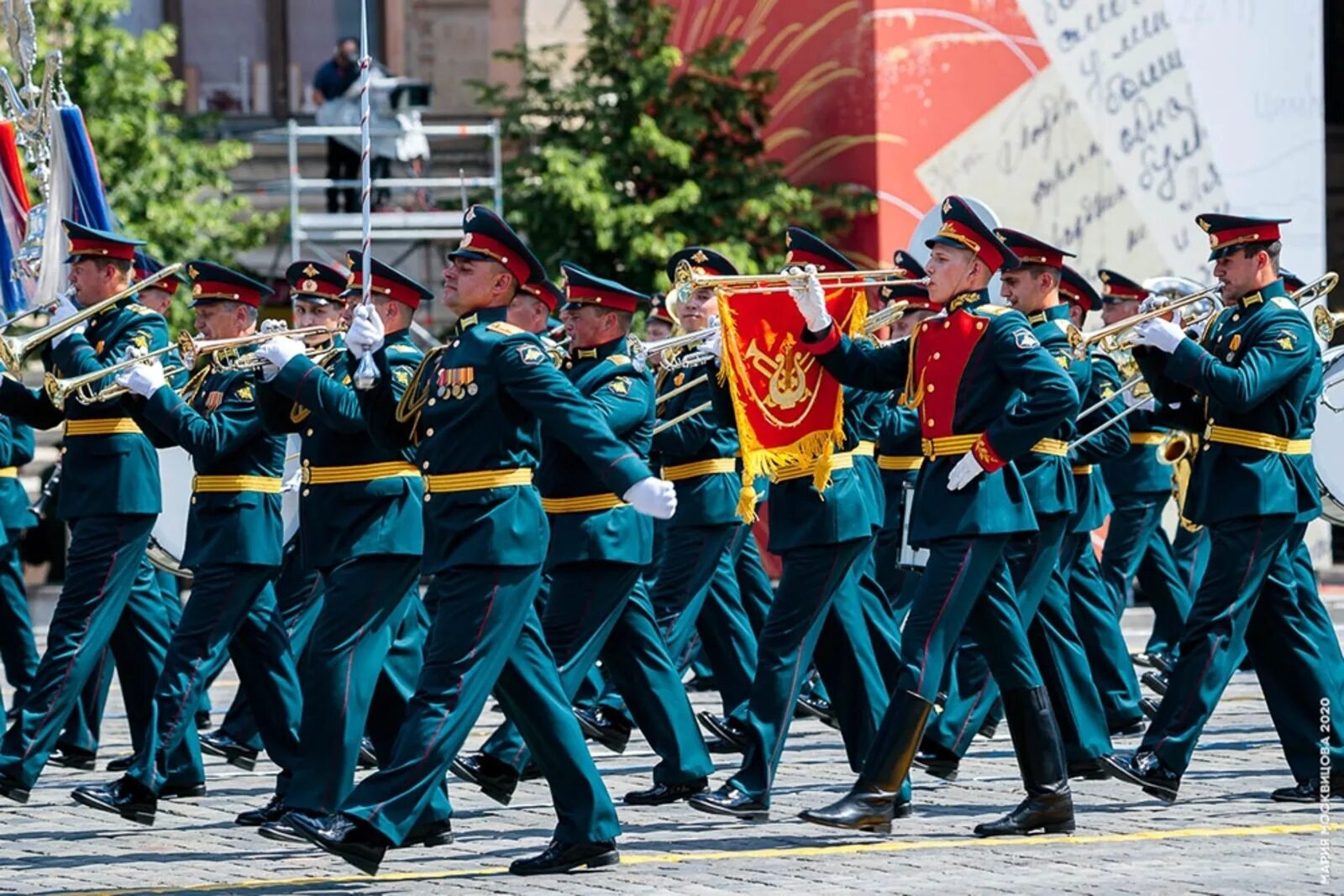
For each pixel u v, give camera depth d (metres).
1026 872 20.31
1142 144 49.72
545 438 23.08
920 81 49.31
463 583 19.77
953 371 21.66
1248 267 23.19
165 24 58.00
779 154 52.94
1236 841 21.77
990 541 21.45
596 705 28.34
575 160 50.41
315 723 20.62
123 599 24.59
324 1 60.66
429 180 52.03
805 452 22.64
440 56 59.34
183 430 23.14
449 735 19.52
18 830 23.77
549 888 19.83
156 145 50.91
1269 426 23.14
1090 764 24.69
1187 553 34.12
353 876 20.73
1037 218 49.56
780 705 22.84
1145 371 23.77
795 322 22.89
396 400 20.67
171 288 29.25
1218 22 49.84
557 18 58.22
